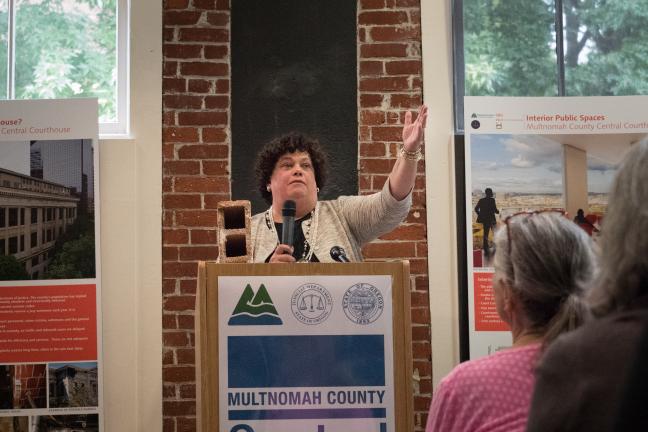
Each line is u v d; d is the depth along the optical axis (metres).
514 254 1.71
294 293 2.48
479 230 3.99
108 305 4.09
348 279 2.50
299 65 4.30
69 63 4.41
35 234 4.03
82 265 4.03
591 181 3.99
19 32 4.43
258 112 4.27
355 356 2.47
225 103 4.27
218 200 4.20
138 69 4.28
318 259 3.72
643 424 1.08
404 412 2.46
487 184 4.00
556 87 4.27
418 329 4.13
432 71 4.29
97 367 3.98
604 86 4.27
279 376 2.45
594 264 1.66
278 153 3.94
